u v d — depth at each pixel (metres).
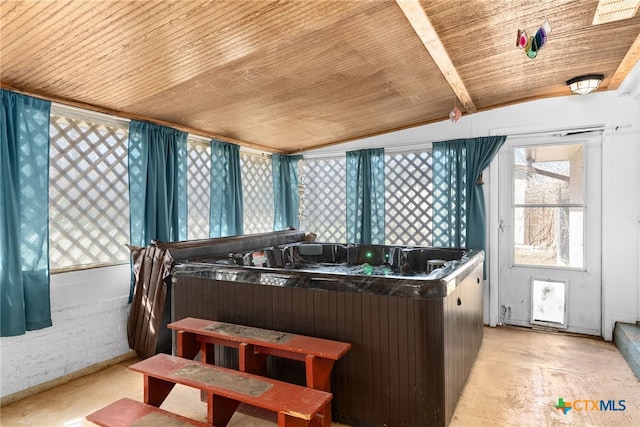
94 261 2.63
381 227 3.96
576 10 1.87
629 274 2.94
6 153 2.02
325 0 1.57
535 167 3.33
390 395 1.71
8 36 1.58
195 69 2.11
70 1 1.38
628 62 2.49
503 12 1.87
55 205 2.41
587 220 3.13
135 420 1.46
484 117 3.50
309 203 4.61
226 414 1.65
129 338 2.66
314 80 2.46
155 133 2.90
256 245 3.31
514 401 2.03
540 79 2.84
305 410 1.33
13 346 2.11
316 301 1.86
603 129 3.05
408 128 3.85
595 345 2.89
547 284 3.29
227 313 2.12
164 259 2.47
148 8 1.48
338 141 4.25
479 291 2.71
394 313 1.69
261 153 4.35
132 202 2.75
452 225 3.56
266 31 1.77
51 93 2.25
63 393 2.19
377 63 2.30
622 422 1.82
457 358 1.94
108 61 1.91
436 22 1.91
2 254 2.00
